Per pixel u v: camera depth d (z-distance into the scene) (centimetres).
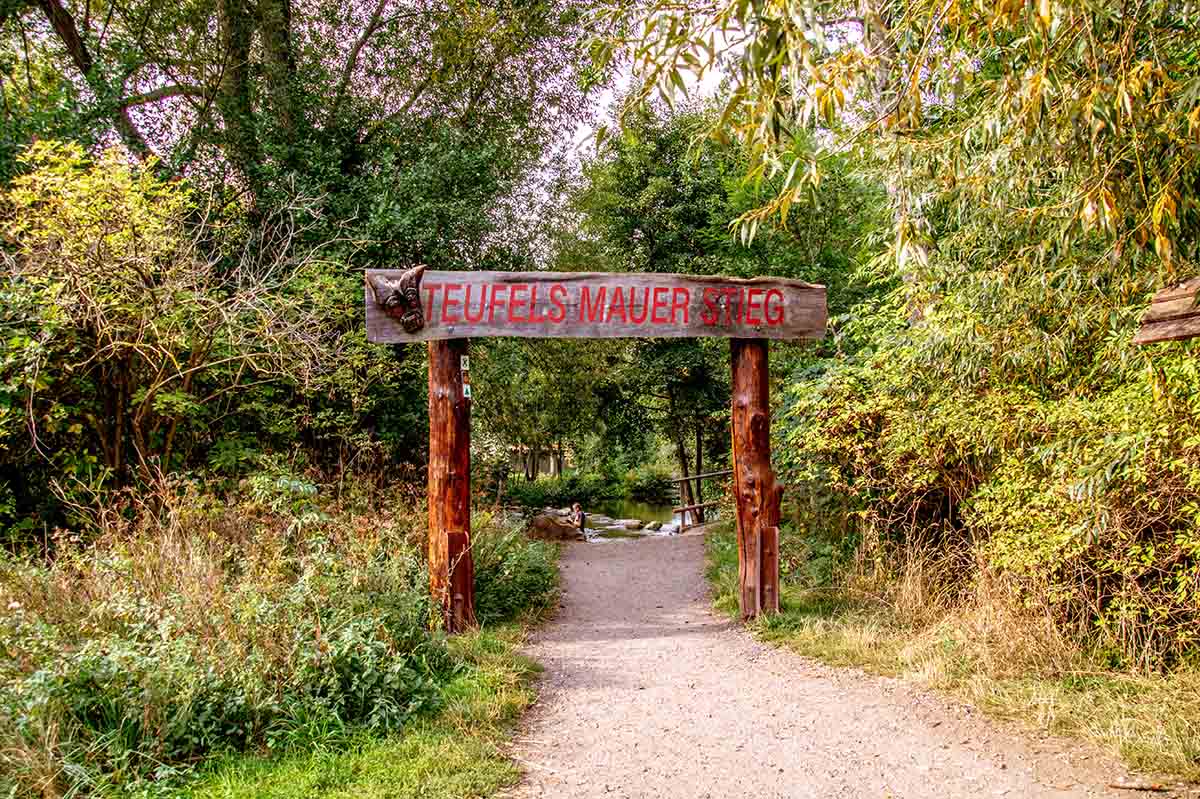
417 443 1119
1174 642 476
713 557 1063
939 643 556
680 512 1672
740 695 505
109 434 772
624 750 412
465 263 1204
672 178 1731
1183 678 447
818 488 820
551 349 1415
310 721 396
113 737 354
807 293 689
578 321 662
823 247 1285
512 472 1669
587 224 1775
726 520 1326
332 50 1273
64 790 328
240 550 617
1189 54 404
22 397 699
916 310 655
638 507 2466
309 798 337
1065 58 342
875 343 894
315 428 963
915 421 638
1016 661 500
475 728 427
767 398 706
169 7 1177
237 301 759
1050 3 280
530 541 1075
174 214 783
